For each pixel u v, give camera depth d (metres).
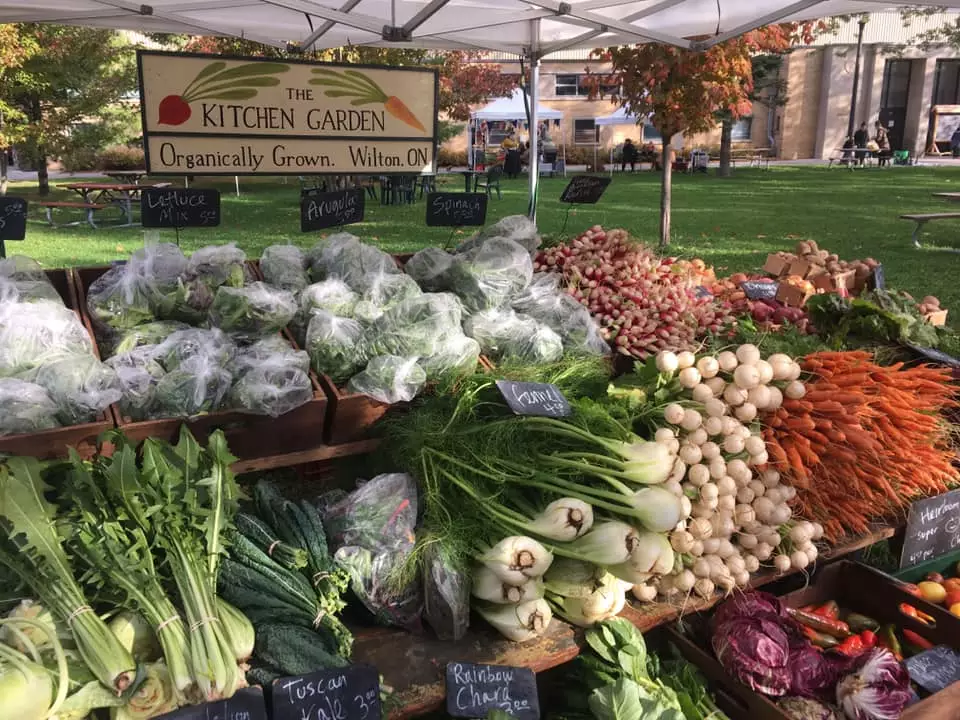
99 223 13.20
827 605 2.80
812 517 2.77
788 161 35.72
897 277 9.00
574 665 2.31
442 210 3.84
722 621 2.37
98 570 1.88
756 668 2.19
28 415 2.06
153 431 2.23
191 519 2.00
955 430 3.07
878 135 30.91
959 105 36.97
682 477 2.40
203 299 2.68
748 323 3.59
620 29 4.11
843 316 3.80
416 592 2.22
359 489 2.33
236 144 3.32
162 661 1.81
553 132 35.50
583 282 3.50
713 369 2.56
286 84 3.34
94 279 3.02
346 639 1.99
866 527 2.90
